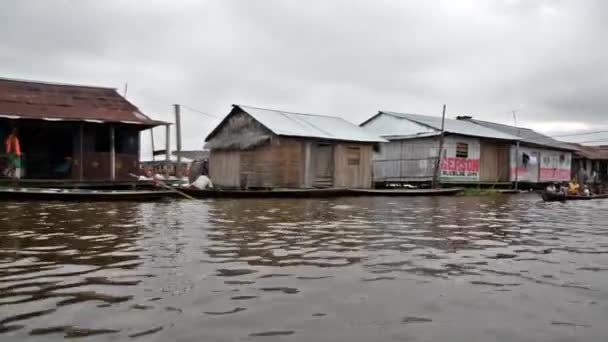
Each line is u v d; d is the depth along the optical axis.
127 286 4.88
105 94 21.36
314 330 3.68
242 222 10.26
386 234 8.62
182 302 4.34
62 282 5.03
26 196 15.09
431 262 6.15
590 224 10.88
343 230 9.09
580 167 39.94
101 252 6.64
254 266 5.83
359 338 3.53
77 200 15.41
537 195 25.94
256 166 22.44
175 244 7.32
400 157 27.94
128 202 15.74
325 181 22.33
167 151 19.98
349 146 22.72
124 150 19.92
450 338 3.56
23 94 19.28
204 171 28.56
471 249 7.17
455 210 14.20
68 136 19.36
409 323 3.86
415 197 21.31
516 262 6.24
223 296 4.55
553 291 4.86
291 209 13.70
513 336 3.61
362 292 4.73
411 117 28.84
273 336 3.55
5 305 4.23
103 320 3.85
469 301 4.47
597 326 3.85
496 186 29.62
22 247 7.01
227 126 24.78
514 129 36.94
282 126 21.94
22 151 18.66
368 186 23.47
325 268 5.75
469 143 27.91
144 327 3.70
